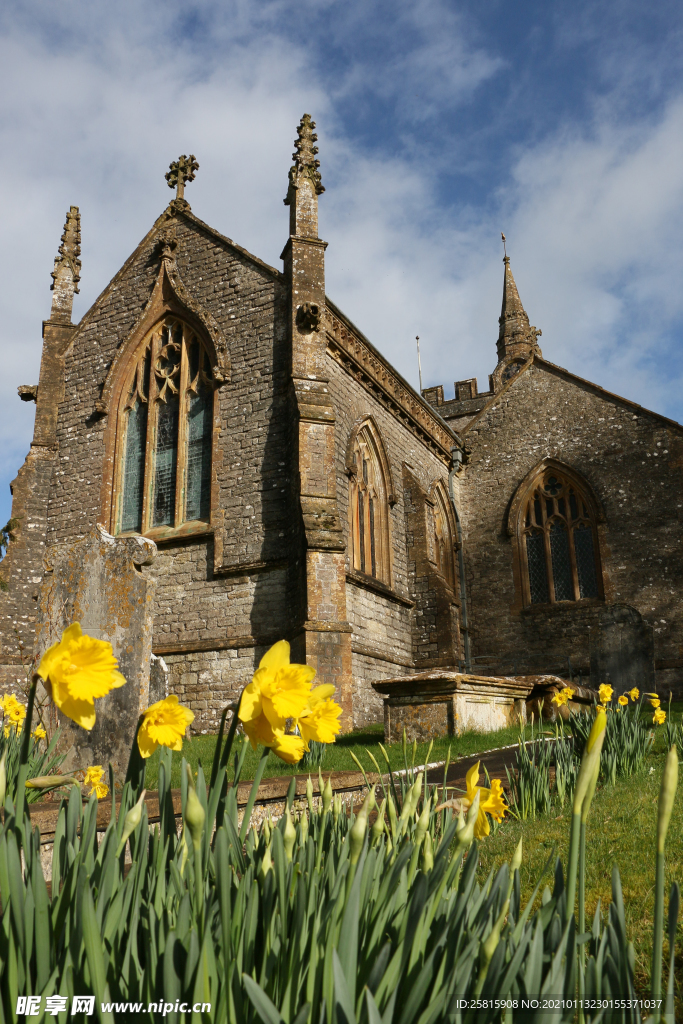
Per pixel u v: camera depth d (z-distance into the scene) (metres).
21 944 1.65
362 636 18.77
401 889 1.95
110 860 1.83
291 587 16.92
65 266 23.50
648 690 16.69
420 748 10.24
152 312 21.22
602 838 4.91
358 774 6.03
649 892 3.89
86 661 1.70
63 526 20.67
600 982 1.67
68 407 21.88
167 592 18.58
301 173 20.11
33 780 2.01
